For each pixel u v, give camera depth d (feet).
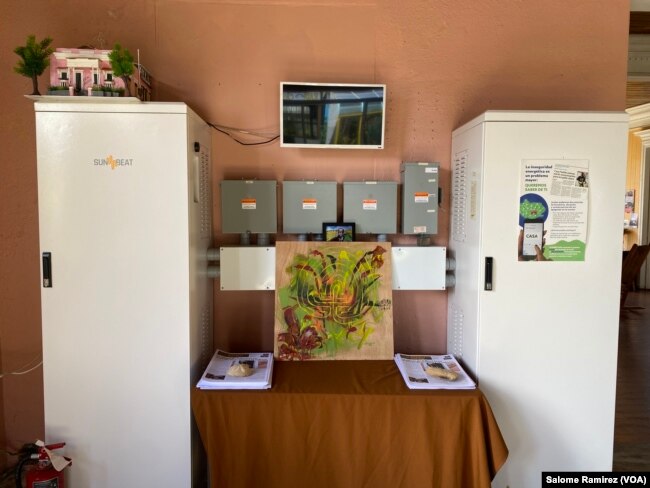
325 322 7.08
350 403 5.90
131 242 6.13
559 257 6.36
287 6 7.52
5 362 7.62
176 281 6.19
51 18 7.35
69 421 6.22
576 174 6.28
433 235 7.86
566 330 6.44
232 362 6.90
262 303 7.80
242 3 7.48
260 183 7.34
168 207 6.12
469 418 5.94
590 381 6.50
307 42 7.56
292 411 5.91
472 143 6.69
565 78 7.72
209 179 7.48
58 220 6.05
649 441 9.13
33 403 7.70
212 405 5.90
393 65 7.63
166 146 6.06
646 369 13.30
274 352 7.08
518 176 6.26
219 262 7.54
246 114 7.61
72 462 6.24
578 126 6.23
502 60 7.68
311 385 6.16
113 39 7.41
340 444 5.95
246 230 7.38
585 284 6.40
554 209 6.31
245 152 7.64
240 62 7.55
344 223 7.40
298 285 7.11
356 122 7.19
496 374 6.48
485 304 6.40
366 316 7.13
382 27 7.59
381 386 6.15
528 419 6.53
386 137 7.71
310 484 6.01
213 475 5.90
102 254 6.12
